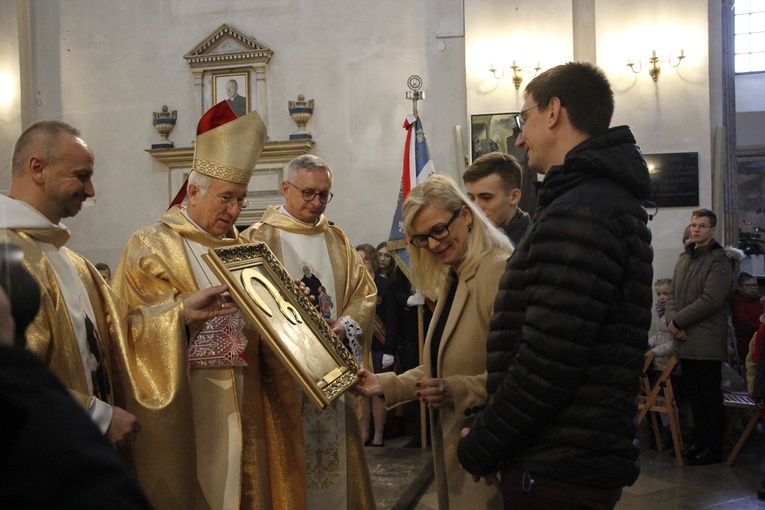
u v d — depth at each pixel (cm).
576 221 154
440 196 213
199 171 270
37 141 201
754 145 1407
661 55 743
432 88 826
